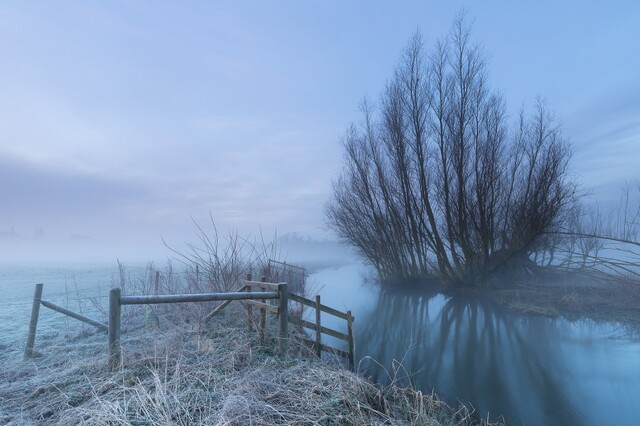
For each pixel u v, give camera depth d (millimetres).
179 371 4715
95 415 3646
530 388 7871
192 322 7441
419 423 4496
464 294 21531
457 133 22266
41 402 4223
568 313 15211
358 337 12109
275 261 12000
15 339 7637
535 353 10469
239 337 6410
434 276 25516
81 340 7066
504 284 21938
